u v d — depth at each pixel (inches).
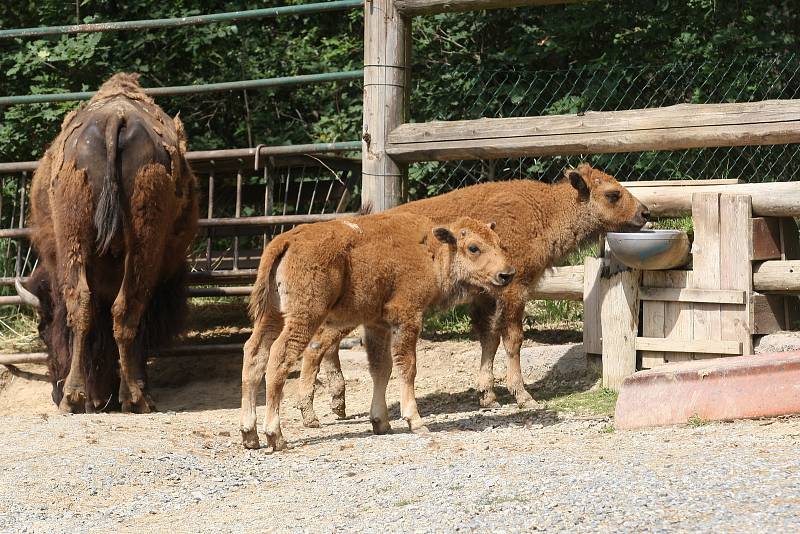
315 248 306.2
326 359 367.6
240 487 263.6
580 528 185.0
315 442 318.3
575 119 406.3
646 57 528.7
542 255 375.9
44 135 564.1
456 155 427.8
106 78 585.0
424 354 433.7
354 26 608.7
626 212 378.9
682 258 358.3
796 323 369.7
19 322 525.3
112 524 232.4
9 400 461.7
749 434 257.9
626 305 366.9
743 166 489.7
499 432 312.2
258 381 313.0
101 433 321.7
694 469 220.2
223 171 494.3
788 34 535.2
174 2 584.4
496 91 503.5
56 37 590.6
